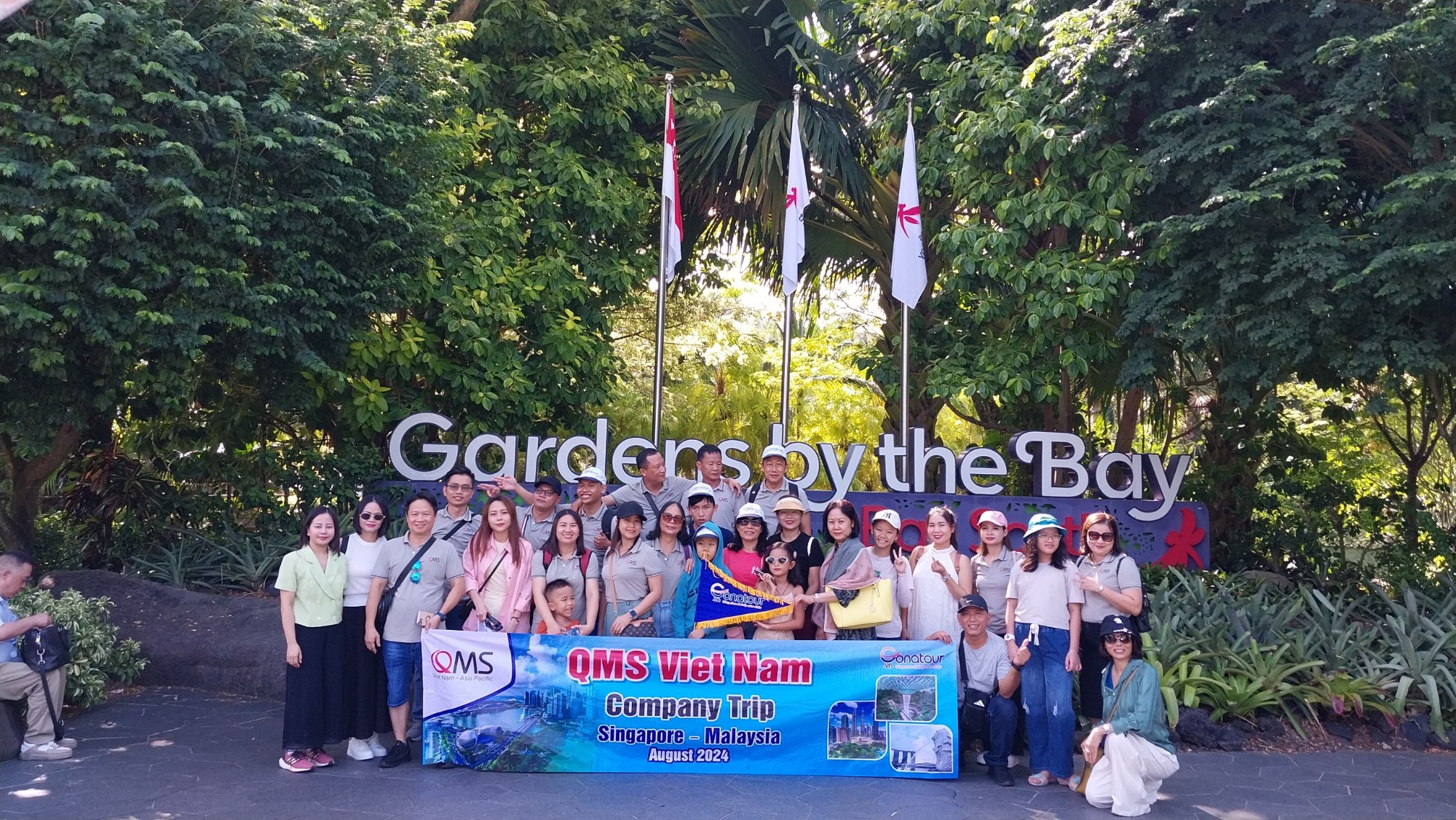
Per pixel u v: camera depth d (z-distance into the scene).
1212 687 7.36
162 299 8.27
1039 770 6.14
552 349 11.75
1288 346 8.86
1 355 7.74
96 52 7.63
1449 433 12.31
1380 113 8.55
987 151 10.88
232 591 9.73
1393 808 5.92
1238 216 8.95
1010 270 10.81
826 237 13.65
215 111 8.34
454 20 12.21
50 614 7.35
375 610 6.32
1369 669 7.65
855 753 6.25
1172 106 9.72
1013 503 11.16
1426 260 7.99
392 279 9.85
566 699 6.26
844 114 13.13
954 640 6.44
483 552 6.53
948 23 11.91
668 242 11.08
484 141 12.26
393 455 10.86
